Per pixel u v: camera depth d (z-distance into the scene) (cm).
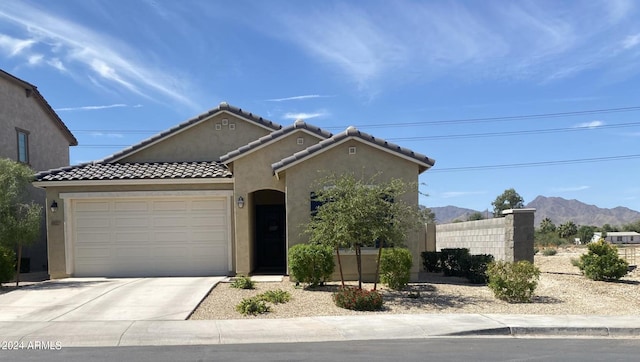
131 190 1678
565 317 1074
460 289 1405
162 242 1694
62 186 1675
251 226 1739
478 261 1499
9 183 1562
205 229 1697
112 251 1692
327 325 1009
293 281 1514
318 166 1533
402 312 1145
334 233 1255
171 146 1944
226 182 1678
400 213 1300
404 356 791
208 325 1010
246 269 1644
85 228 1695
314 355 799
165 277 1639
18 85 2180
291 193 1534
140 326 999
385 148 1513
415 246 1534
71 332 954
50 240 1670
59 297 1287
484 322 1025
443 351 824
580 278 1576
